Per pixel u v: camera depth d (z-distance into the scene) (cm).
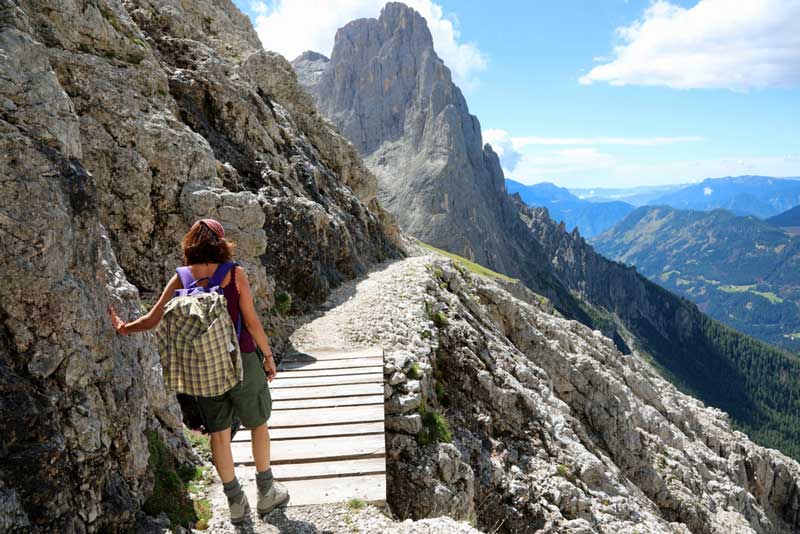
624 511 1494
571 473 1504
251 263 1544
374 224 3800
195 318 544
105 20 1459
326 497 740
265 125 2609
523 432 1579
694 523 2386
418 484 1054
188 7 3606
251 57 3584
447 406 1504
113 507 564
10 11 643
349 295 2062
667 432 3173
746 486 3975
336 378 1253
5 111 562
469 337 1912
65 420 526
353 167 4138
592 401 2672
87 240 611
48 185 554
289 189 2309
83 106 1345
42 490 469
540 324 3241
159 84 1608
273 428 966
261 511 677
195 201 1439
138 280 1338
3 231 514
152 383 765
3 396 473
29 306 521
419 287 2123
